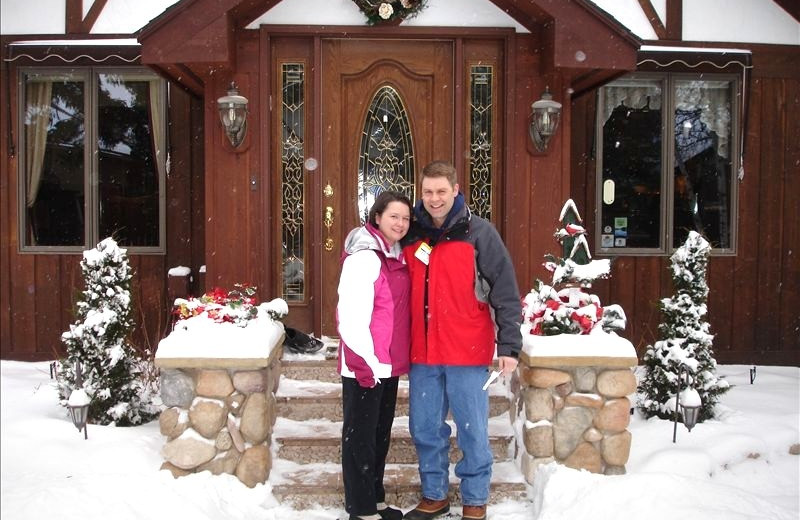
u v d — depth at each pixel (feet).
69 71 20.39
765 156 21.17
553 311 12.26
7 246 20.53
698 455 12.73
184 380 11.89
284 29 16.07
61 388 14.40
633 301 20.94
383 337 10.33
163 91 20.38
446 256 10.64
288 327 15.60
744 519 10.09
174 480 11.44
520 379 12.81
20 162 20.42
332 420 13.82
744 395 16.81
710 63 20.49
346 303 10.05
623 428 12.00
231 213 16.16
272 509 11.41
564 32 15.07
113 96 20.51
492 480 12.11
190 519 10.27
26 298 20.53
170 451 11.75
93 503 10.19
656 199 21.03
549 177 16.48
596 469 12.00
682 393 13.25
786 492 12.51
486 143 16.85
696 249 15.08
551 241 16.49
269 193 16.25
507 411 14.14
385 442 11.07
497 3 16.31
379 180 17.01
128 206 20.61
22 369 19.35
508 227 16.40
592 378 12.07
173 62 14.82
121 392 14.46
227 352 11.74
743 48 20.85
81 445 12.80
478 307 10.72
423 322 10.79
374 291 10.32
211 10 14.71
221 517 10.77
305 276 16.74
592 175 20.86
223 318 12.46
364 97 16.84
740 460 13.25
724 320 21.18
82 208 20.62
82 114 20.56
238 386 11.87
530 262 16.49
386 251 10.50
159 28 14.71
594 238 20.86
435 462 11.07
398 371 10.68
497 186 16.81
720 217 21.30
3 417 13.98
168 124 20.49
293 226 16.74
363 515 10.48
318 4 16.19
